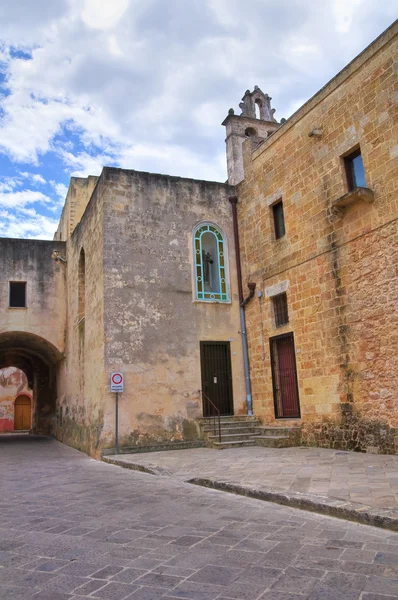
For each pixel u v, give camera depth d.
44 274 21.08
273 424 14.33
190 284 15.74
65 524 6.04
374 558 4.46
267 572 4.18
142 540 5.22
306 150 13.44
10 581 4.12
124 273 14.80
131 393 14.08
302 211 13.46
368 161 11.35
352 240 11.70
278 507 6.69
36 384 28.31
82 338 17.62
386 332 10.65
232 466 9.96
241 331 16.03
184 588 3.88
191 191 16.47
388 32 10.90
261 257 15.33
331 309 12.24
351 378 11.52
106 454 13.30
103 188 15.13
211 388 15.34
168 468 10.35
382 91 11.05
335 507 6.06
